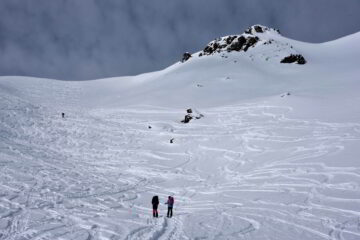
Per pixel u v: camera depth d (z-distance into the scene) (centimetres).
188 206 2086
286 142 3344
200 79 9119
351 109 3931
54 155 3481
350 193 1886
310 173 2367
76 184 2494
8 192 2053
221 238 1306
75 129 4719
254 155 3231
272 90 7419
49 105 7069
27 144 3738
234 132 4169
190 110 5341
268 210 1794
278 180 2397
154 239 1280
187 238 1292
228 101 6631
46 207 1819
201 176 2955
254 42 11988
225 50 12006
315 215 1628
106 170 3155
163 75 10919
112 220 1580
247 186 2431
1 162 2830
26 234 1288
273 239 1302
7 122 4447
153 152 3859
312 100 4794
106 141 4316
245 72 9344
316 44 13212
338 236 1330
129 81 12331
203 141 4059
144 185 2725
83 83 11975
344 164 2352
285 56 10388
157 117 5734
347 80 6788
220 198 2206
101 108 7006
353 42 12144
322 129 3447
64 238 1243
